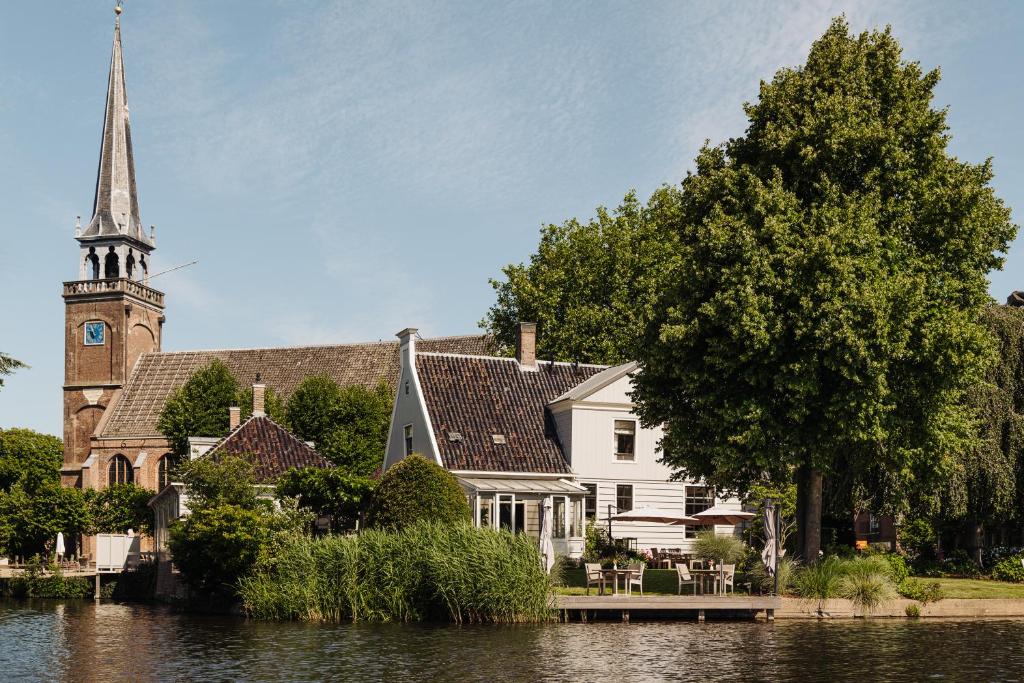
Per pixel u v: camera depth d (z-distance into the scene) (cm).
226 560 3859
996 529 4847
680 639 2897
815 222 3534
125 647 2880
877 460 3878
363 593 3403
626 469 4916
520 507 4619
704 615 3366
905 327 3416
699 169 4081
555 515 4631
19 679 2358
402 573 3384
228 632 3161
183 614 3959
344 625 3256
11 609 4456
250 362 8694
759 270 3469
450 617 3353
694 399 3775
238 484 4128
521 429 4934
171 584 4712
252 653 2683
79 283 8744
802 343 3422
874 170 3638
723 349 3519
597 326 6475
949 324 3438
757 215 3622
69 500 6481
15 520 6450
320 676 2323
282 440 4919
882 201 3719
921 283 3391
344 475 4188
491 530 3391
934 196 3631
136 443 8181
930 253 3703
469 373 5106
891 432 3612
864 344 3281
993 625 3294
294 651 2698
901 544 5012
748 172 3747
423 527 3503
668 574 4291
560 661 2509
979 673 2377
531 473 4734
